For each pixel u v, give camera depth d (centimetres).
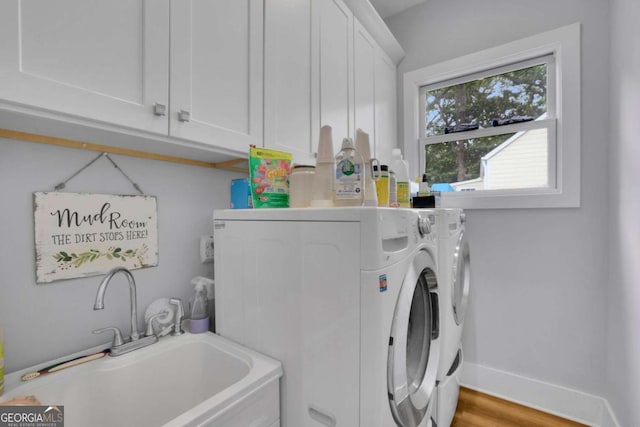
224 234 108
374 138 201
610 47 163
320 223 82
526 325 191
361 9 178
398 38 241
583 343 175
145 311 113
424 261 104
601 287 170
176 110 87
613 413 157
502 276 199
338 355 79
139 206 112
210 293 122
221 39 100
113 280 105
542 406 184
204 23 95
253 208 108
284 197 116
